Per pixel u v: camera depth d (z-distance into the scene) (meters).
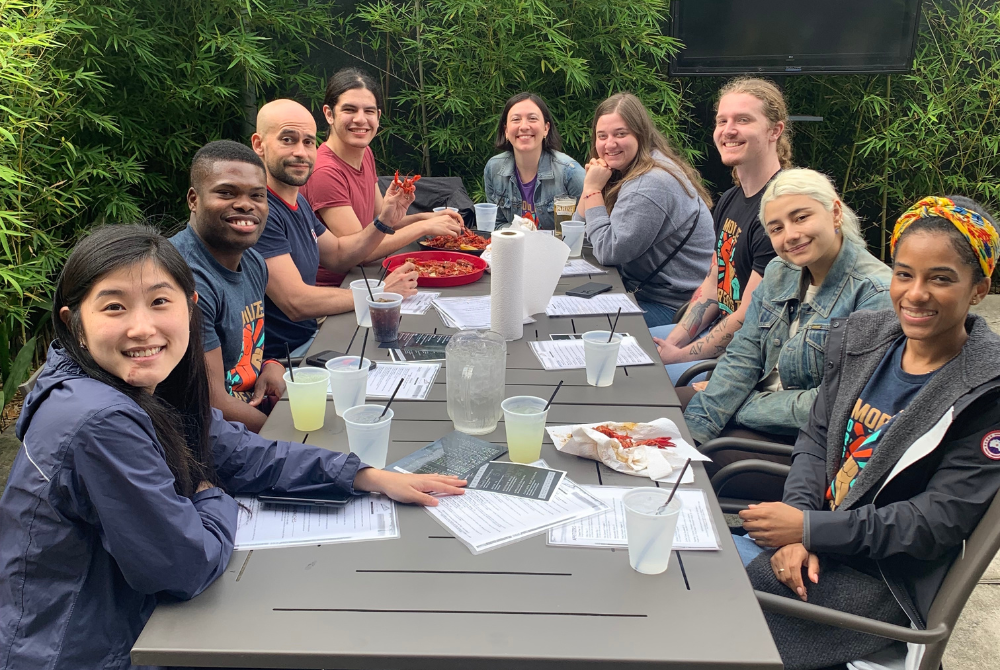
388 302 2.20
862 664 1.48
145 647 1.05
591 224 3.29
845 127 5.75
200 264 2.14
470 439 1.67
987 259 1.48
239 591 1.17
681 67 5.35
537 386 1.94
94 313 1.24
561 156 4.11
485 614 1.11
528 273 2.39
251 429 2.15
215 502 1.33
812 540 1.54
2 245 3.54
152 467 1.19
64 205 3.72
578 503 1.41
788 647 1.50
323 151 3.56
